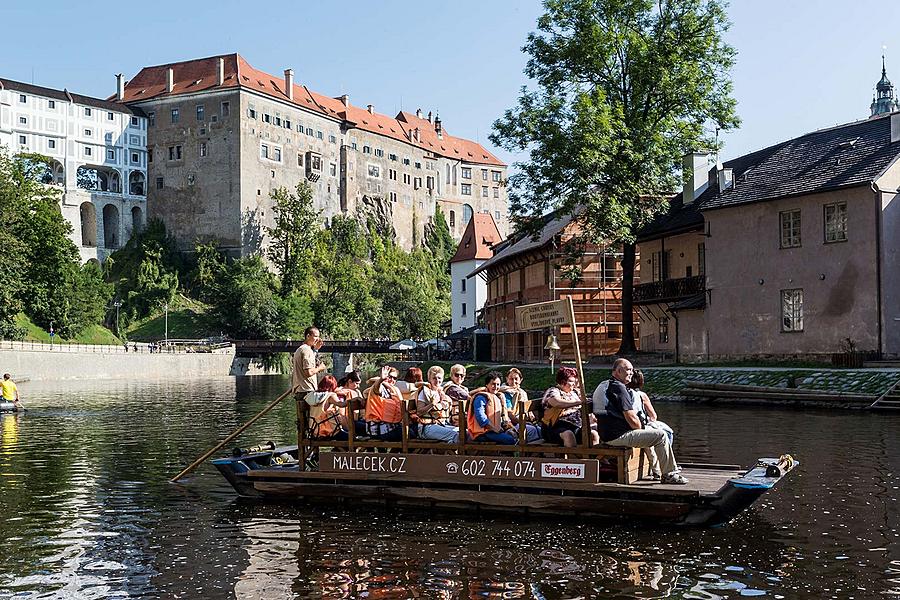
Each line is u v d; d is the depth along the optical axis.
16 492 16.31
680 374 39.31
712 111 48.06
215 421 32.31
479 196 194.62
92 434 27.28
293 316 124.75
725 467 14.56
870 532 12.19
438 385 14.59
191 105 138.75
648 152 45.66
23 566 11.30
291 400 48.69
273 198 140.50
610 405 13.02
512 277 68.81
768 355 41.62
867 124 42.69
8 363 75.12
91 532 12.99
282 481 14.98
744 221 42.84
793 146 45.03
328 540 12.19
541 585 10.09
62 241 104.25
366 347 98.06
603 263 58.16
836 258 38.88
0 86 124.44
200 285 131.88
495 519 13.20
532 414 14.76
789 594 9.73
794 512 13.40
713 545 11.64
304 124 148.12
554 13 48.81
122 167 138.25
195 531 12.91
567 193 46.56
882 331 37.22
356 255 151.50
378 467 14.38
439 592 9.92
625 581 10.21
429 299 154.25
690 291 48.41
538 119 48.06
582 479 13.04
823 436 22.39
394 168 170.12
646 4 47.78
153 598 9.96
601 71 48.62
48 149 129.75
